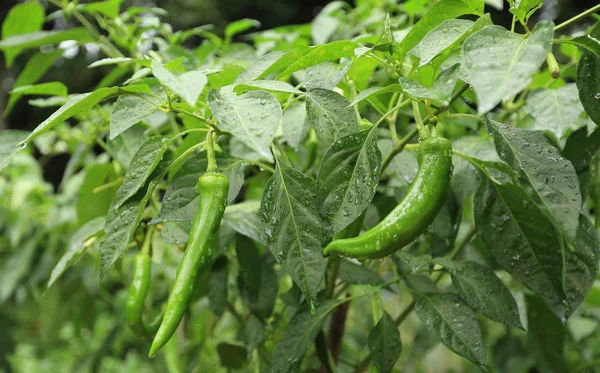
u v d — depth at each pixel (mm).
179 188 522
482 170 543
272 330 699
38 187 1117
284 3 3150
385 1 989
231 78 576
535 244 548
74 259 670
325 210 473
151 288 903
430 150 459
